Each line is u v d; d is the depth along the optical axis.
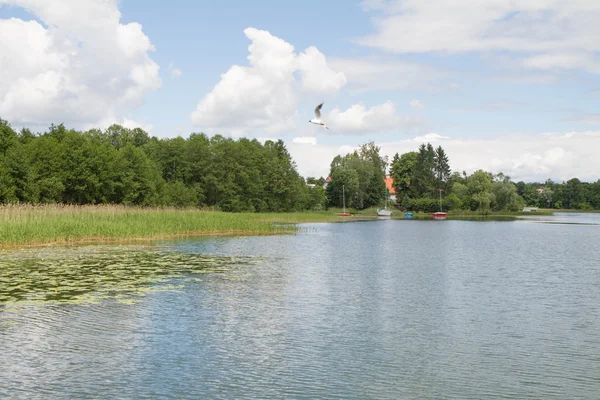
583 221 118.94
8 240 37.12
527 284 25.84
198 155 106.12
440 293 23.08
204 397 11.07
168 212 57.84
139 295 20.81
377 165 183.50
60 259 30.62
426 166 171.88
